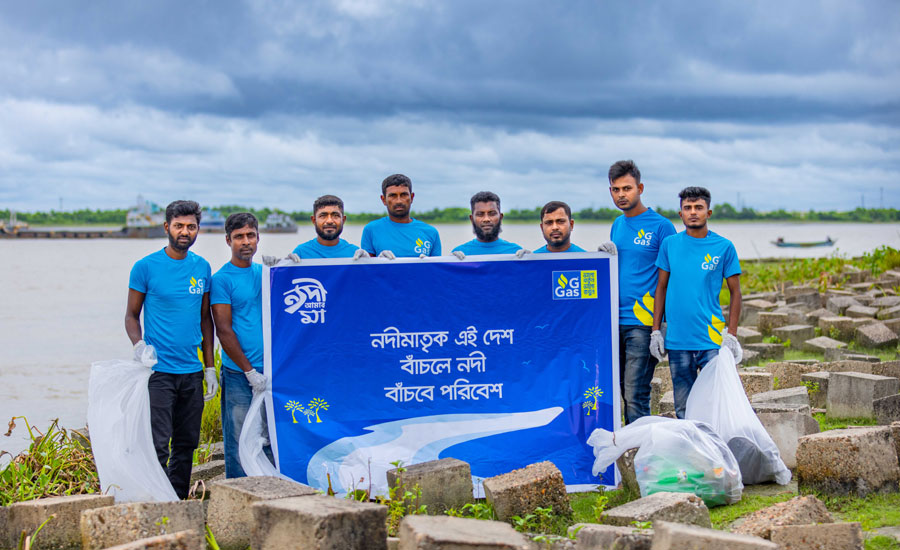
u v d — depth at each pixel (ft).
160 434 20.75
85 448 25.21
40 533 18.47
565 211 22.27
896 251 73.67
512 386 21.88
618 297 22.12
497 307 21.86
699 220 21.97
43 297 96.58
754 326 49.08
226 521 18.35
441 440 21.62
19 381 45.37
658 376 32.78
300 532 15.07
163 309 20.86
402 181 23.89
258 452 21.24
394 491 18.86
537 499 18.61
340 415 21.58
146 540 15.29
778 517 16.07
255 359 21.48
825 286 59.16
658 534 14.55
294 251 23.02
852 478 18.37
